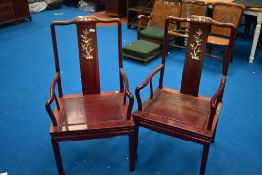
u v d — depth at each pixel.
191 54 2.00
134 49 3.64
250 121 2.54
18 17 5.32
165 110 1.92
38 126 2.48
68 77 3.34
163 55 2.10
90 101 2.03
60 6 6.60
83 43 1.99
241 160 2.11
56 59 1.99
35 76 3.38
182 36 3.62
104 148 2.22
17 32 4.94
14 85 3.17
